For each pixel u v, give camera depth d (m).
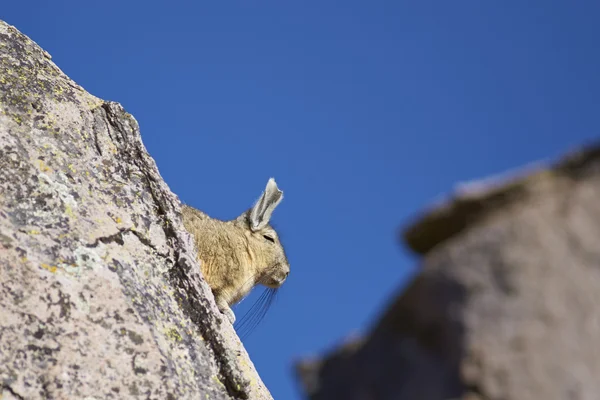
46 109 32.97
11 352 25.81
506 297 11.95
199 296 31.44
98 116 34.22
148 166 33.59
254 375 32.91
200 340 30.64
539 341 11.75
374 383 12.89
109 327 27.94
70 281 28.12
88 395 26.20
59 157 31.58
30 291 27.16
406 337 12.74
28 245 28.19
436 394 12.08
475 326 11.95
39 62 34.88
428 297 12.41
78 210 30.41
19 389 25.30
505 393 11.65
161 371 27.97
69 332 27.03
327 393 13.32
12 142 30.78
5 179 29.62
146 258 31.12
